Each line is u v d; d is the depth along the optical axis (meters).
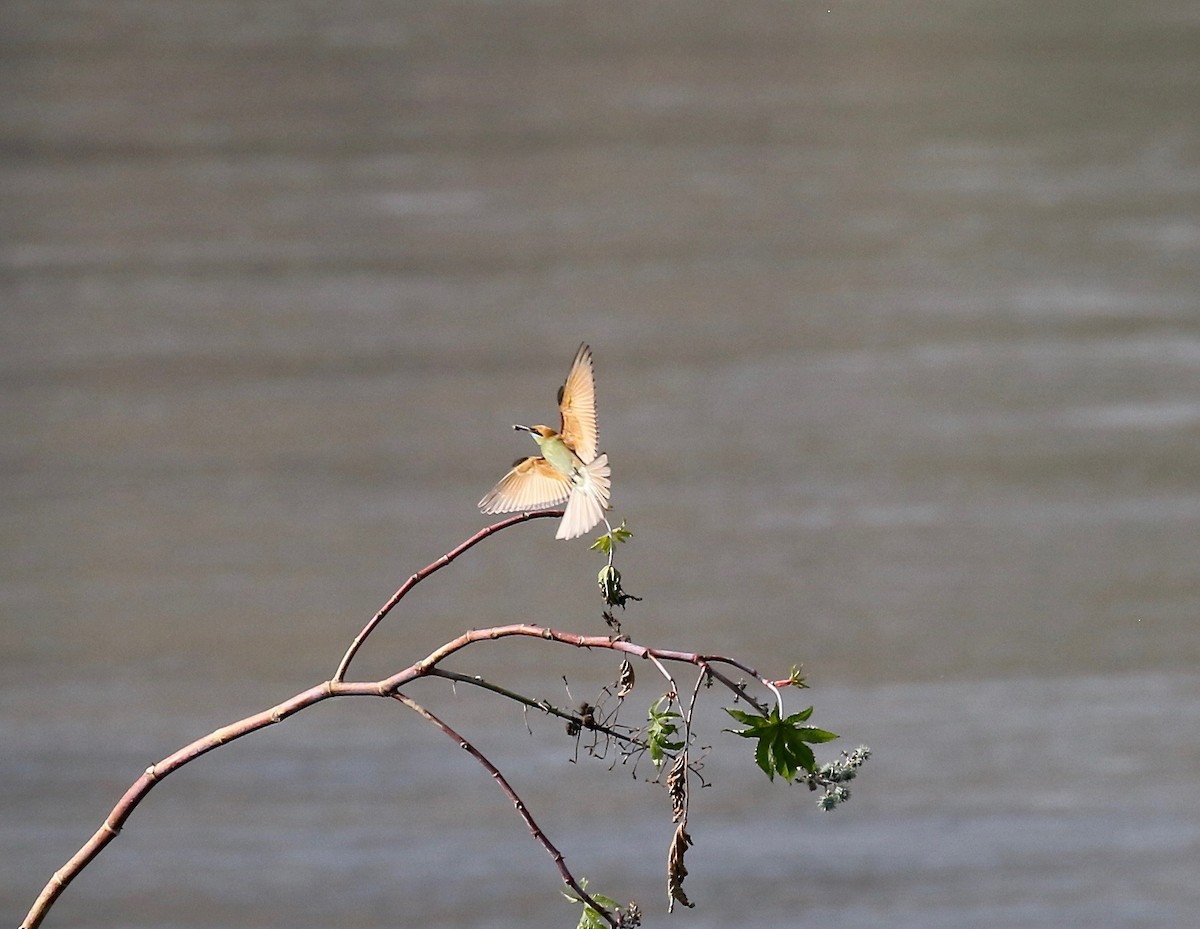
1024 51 57.25
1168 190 42.53
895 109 50.28
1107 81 52.94
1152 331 33.53
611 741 4.44
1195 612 22.48
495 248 39.22
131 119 48.16
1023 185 43.38
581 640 4.45
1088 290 36.06
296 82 52.41
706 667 4.38
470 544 4.63
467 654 21.81
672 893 4.36
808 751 4.30
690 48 57.72
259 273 37.50
